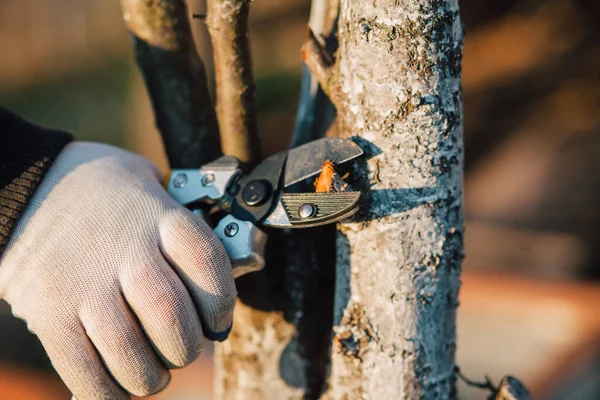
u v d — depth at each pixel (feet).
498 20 7.75
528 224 5.41
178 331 1.16
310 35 1.26
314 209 1.21
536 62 7.22
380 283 1.21
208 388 3.64
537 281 4.54
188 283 1.20
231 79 1.35
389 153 1.18
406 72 1.16
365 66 1.17
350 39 1.19
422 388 1.22
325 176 1.20
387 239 1.20
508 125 6.81
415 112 1.16
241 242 1.25
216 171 1.34
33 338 4.22
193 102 1.47
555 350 3.67
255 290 1.44
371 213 1.20
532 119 6.72
